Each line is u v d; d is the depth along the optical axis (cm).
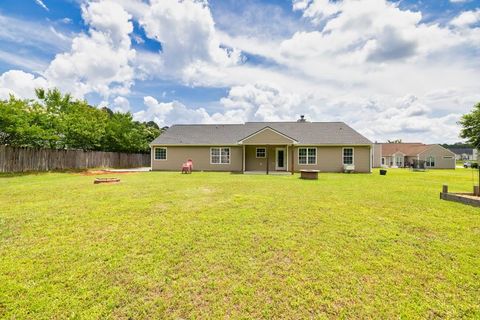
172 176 1541
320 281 288
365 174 1803
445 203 707
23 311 233
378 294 263
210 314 232
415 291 269
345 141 1998
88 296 257
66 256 347
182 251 367
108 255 351
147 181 1226
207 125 2469
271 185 1088
